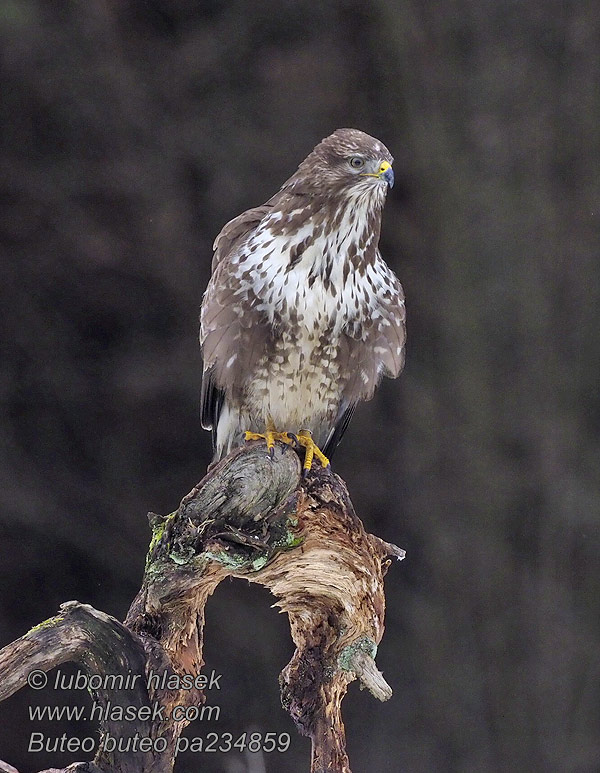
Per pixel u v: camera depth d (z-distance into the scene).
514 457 15.00
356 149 7.21
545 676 14.72
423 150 14.92
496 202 15.01
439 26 14.91
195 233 14.54
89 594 14.65
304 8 14.60
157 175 14.45
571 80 15.12
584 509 14.91
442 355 15.05
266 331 7.29
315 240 7.21
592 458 15.04
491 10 14.97
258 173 14.56
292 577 6.30
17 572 14.62
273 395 7.47
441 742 14.63
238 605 14.46
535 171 15.09
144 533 14.63
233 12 14.57
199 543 5.93
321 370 7.44
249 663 14.37
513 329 15.01
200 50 14.53
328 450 7.95
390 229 15.06
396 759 14.54
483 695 14.69
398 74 14.82
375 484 14.97
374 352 7.55
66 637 5.67
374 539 6.39
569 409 15.04
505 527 14.91
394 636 14.91
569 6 15.01
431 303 15.11
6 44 14.07
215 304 7.36
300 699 6.36
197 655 6.07
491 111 14.99
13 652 5.64
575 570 14.94
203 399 7.95
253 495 5.98
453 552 14.86
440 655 14.74
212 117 14.54
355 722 14.66
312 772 6.33
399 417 15.05
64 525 14.65
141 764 5.79
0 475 14.52
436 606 14.85
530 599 14.83
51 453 14.66
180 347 14.56
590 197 15.09
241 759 13.41
